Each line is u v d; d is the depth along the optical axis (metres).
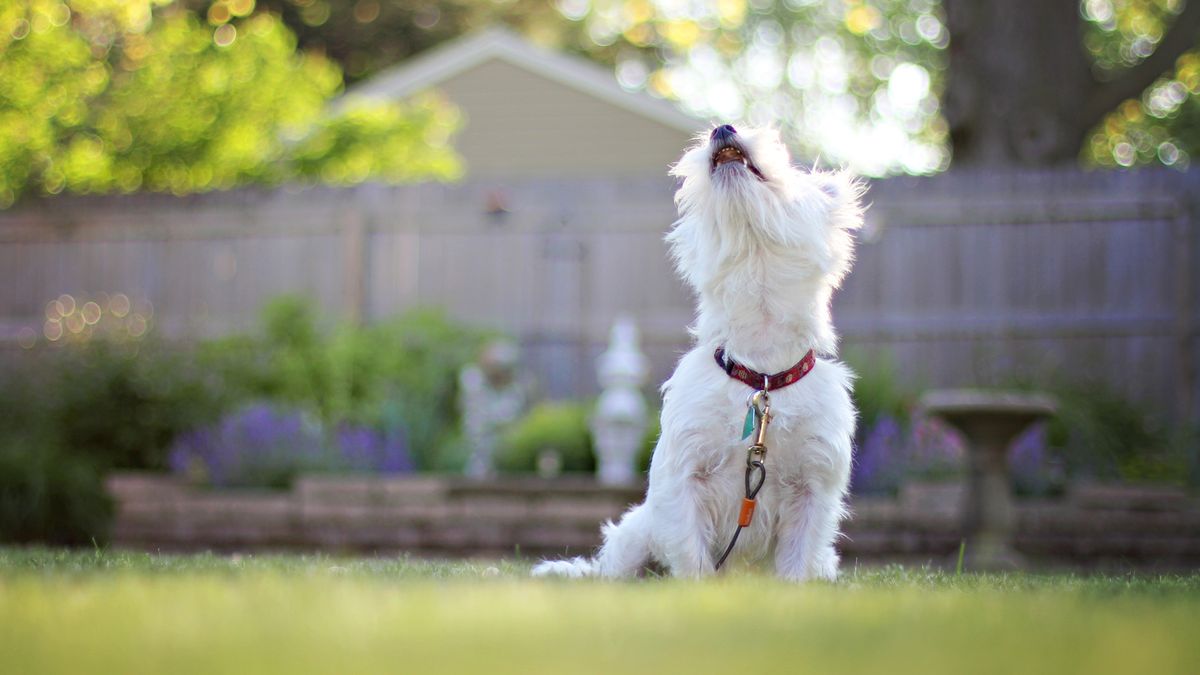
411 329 10.61
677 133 15.11
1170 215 10.45
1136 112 19.88
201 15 19.34
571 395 11.10
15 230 11.79
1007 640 2.04
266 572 3.46
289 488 8.73
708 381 3.80
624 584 3.22
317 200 11.51
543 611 2.34
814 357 3.88
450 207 11.39
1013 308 10.63
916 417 8.77
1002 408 6.98
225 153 15.37
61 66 14.22
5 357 11.24
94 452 9.30
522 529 7.92
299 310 10.55
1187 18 11.80
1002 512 7.15
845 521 7.71
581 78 15.18
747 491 3.73
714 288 3.94
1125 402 9.91
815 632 2.11
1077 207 10.58
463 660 1.83
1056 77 11.82
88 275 11.71
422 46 23.88
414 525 8.03
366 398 10.10
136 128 15.00
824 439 3.78
